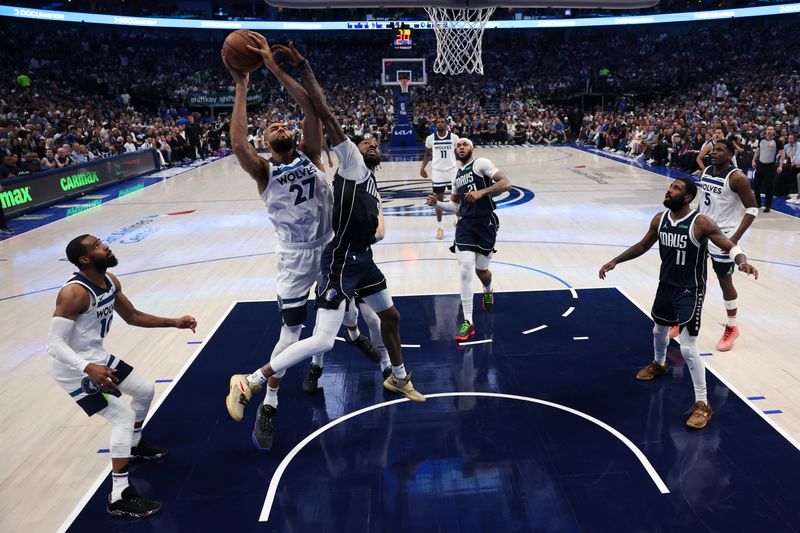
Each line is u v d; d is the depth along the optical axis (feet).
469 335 18.85
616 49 122.01
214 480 12.30
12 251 31.19
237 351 18.39
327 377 16.70
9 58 88.74
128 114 82.74
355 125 84.84
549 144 84.69
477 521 10.80
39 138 54.54
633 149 65.26
